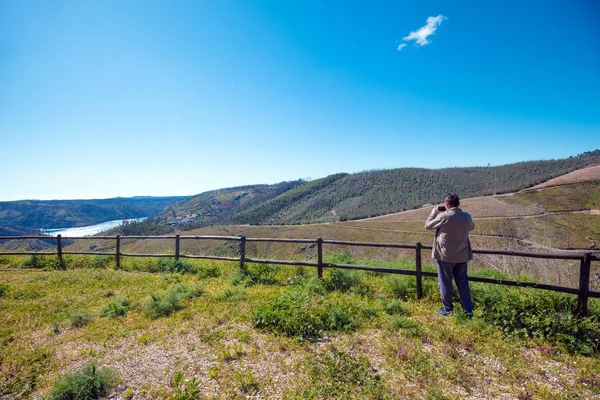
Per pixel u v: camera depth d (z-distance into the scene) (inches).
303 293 212.8
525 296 184.5
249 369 132.0
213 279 283.3
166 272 311.3
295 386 119.8
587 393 113.1
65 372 136.1
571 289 169.3
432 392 112.3
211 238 308.2
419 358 134.6
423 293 217.2
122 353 151.7
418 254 211.2
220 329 173.2
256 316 179.9
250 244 2864.2
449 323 170.1
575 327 147.9
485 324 163.3
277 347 150.4
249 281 265.4
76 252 355.9
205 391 118.3
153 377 129.8
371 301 209.3
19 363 142.3
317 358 138.4
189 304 214.4
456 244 175.3
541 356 138.9
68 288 261.7
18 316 198.7
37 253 362.9
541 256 174.9
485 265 297.6
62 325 185.6
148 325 183.0
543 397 111.6
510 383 120.0
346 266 239.1
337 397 111.2
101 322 189.3
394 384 119.2
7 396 120.1
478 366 131.0
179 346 156.4
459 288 180.5
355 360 133.3
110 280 284.5
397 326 165.9
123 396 117.7
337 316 176.2
